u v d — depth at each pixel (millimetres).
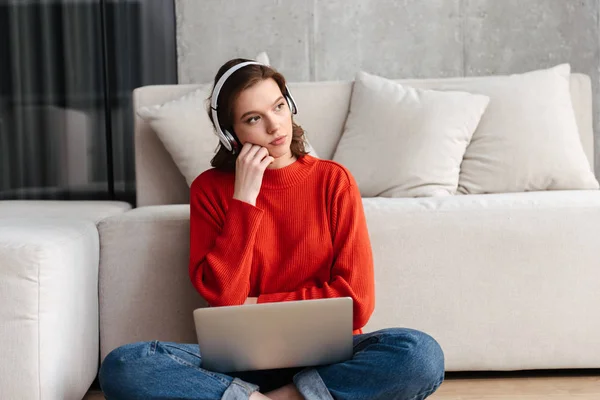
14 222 2266
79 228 2205
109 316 2287
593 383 2266
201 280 1950
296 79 3754
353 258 1938
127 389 1688
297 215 1998
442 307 2271
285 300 1867
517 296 2270
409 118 2703
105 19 3752
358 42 3740
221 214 2020
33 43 3781
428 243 2266
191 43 3754
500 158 2695
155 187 2859
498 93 2793
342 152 2781
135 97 2916
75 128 3807
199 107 2781
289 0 3725
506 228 2264
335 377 1699
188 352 1781
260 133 1915
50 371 1871
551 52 3713
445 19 3727
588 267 2266
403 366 1648
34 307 1846
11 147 3826
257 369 1692
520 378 2332
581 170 2691
